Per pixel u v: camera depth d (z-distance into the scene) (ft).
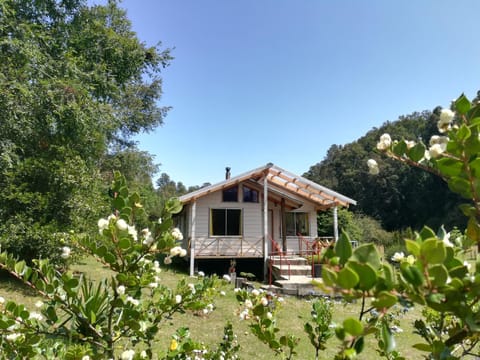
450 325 4.99
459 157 2.86
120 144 65.46
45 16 39.34
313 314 5.84
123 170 64.08
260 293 6.22
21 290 22.33
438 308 2.30
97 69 39.75
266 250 38.78
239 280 29.81
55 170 26.81
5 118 26.17
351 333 2.16
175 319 19.35
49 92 28.91
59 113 29.55
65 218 26.81
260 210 44.73
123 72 46.75
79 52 41.83
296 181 40.91
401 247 42.75
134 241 4.77
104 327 5.40
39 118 29.27
